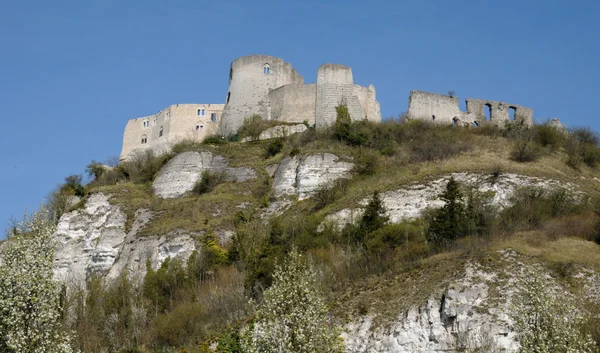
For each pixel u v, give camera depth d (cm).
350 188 5909
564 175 6009
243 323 4103
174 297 4944
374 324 3753
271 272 4497
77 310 4522
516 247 4081
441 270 3931
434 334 3609
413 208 5441
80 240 6166
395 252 4503
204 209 6203
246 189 6562
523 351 2925
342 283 4156
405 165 6303
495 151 6488
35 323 3166
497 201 5350
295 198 6256
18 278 3228
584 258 3962
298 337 3117
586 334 3011
